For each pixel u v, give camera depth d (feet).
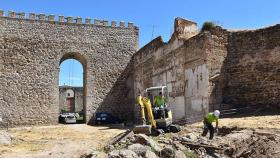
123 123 132.57
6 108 129.70
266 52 76.13
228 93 80.69
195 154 47.60
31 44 135.85
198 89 82.43
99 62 143.43
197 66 83.25
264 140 47.34
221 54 81.46
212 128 54.08
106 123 134.92
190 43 86.94
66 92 243.60
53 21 139.54
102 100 141.90
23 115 131.44
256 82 76.84
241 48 80.28
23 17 136.05
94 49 143.33
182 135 59.41
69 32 141.08
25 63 134.10
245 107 77.56
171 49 99.40
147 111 64.03
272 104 73.82
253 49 78.33
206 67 79.30
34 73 134.82
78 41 141.69
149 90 70.69
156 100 67.41
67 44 140.26
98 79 142.41
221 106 78.84
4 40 132.57
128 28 148.66
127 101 144.56
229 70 81.41
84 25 143.23
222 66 81.20
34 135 98.89
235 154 47.24
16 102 131.23
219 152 48.08
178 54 94.22
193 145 50.34
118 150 47.50
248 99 77.71
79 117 173.27
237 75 80.02
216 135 58.39
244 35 80.23
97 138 84.23
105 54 144.46
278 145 45.14
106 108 141.90
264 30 77.05
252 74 77.71
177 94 93.97
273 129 52.49
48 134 101.50
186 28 96.22
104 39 145.18
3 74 130.93
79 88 243.40
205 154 47.75
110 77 143.95
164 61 105.09
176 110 94.12
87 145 70.13
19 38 134.62
